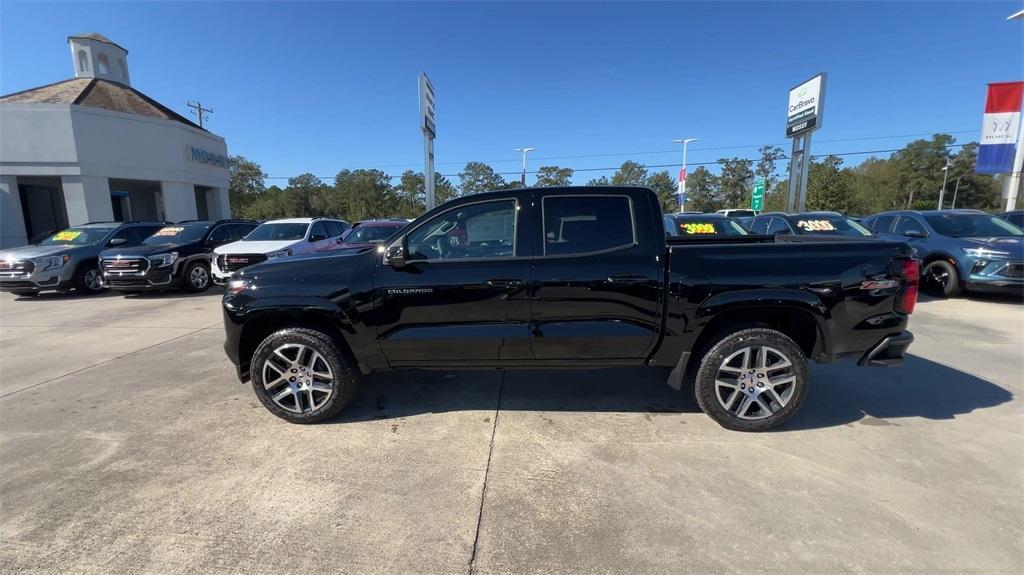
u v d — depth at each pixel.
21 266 9.99
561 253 3.58
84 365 5.42
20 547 2.44
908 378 4.63
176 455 3.35
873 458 3.17
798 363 3.47
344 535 2.51
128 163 22.67
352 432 3.65
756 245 3.54
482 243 3.68
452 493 2.85
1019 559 2.26
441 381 4.68
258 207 70.69
